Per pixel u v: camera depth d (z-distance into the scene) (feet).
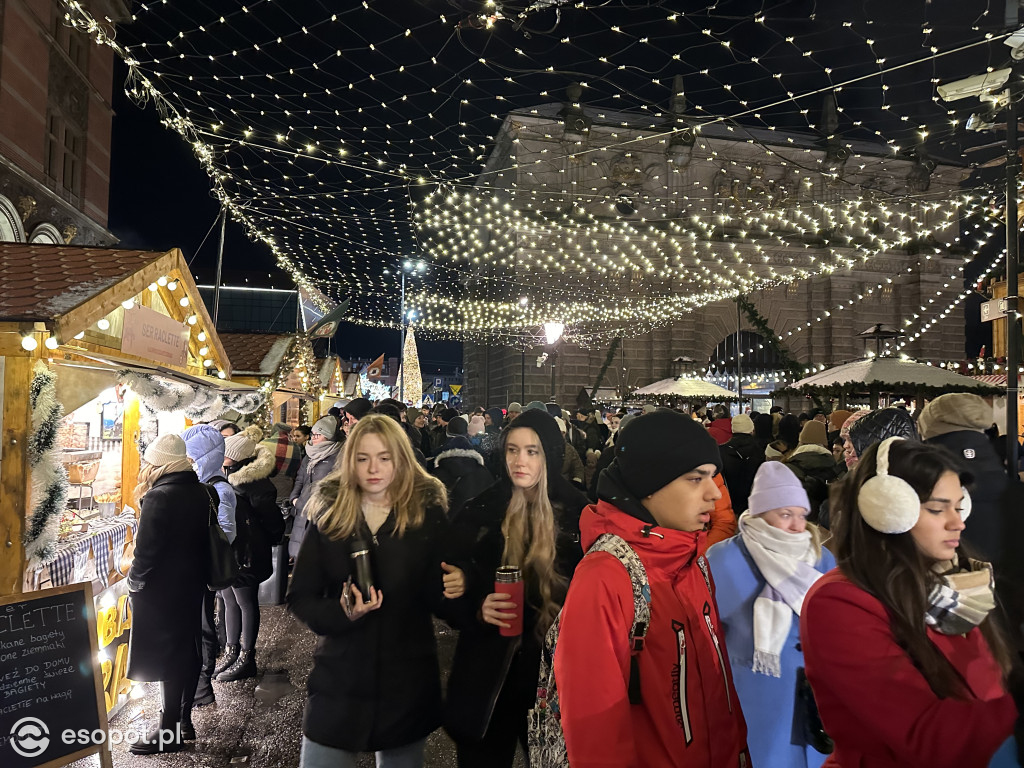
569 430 33.24
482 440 24.71
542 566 9.24
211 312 107.45
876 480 5.27
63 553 13.82
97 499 18.08
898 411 11.62
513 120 114.32
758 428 24.23
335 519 9.62
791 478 8.57
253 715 15.58
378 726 9.07
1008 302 20.07
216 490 16.69
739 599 8.46
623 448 6.10
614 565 5.57
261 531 18.25
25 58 41.47
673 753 5.42
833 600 5.29
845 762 5.32
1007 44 21.77
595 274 117.50
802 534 8.41
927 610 5.17
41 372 13.08
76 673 11.27
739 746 5.96
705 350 122.83
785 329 127.03
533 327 114.83
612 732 5.06
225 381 24.75
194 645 13.94
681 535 5.87
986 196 61.52
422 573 9.59
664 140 119.03
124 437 18.93
